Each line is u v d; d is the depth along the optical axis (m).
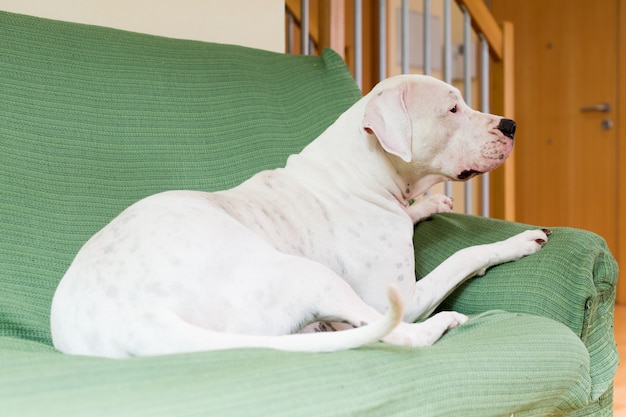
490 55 3.38
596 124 5.00
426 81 1.82
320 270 1.40
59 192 1.76
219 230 1.39
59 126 1.82
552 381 1.48
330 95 2.29
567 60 5.12
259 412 1.01
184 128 2.02
